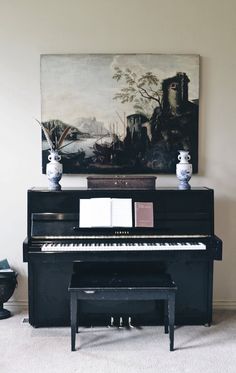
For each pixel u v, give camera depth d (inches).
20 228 139.7
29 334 119.9
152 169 138.1
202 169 139.3
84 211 121.6
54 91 135.3
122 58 134.6
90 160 137.7
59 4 133.8
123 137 137.1
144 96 135.9
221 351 110.0
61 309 124.0
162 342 115.3
